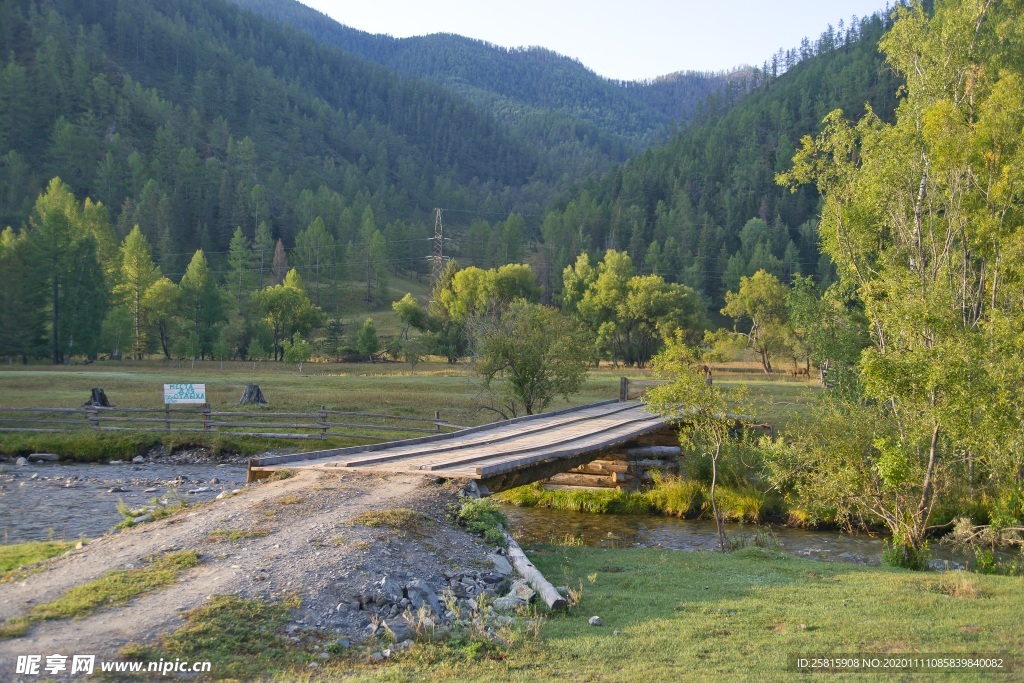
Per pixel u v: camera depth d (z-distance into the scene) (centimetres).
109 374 5634
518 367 3130
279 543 1023
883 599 1068
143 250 10581
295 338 8444
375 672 728
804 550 1844
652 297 9750
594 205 18862
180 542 1040
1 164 17325
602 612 977
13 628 752
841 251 2598
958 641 866
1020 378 1506
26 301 7994
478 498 1343
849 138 2630
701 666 768
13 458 2633
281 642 776
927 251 2414
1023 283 2112
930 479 1566
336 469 1516
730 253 16700
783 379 6481
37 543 1282
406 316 10362
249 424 3000
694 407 1745
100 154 19188
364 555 986
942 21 2552
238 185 18750
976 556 1580
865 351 1561
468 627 870
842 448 1688
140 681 671
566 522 2156
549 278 15850
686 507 2270
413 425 3189
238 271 14262
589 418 2845
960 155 2178
